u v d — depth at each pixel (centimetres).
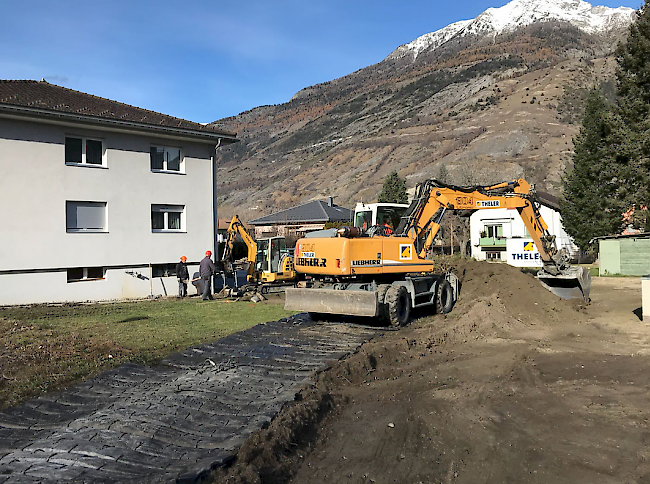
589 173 3528
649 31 2862
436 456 566
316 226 5209
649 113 2838
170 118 2181
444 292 1441
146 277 1983
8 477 467
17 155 1689
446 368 916
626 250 2872
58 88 2206
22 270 1697
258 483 484
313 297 1259
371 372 890
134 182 1956
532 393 772
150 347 984
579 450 573
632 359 948
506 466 540
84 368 825
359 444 599
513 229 4484
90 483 454
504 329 1213
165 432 572
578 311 1458
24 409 659
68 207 1811
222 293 2033
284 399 675
